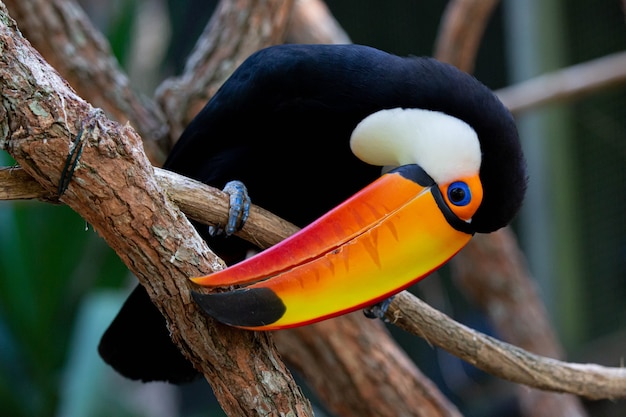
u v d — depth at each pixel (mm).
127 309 6410
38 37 8148
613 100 13273
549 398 11156
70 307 10516
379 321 8977
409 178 5352
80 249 10258
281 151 6305
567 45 13195
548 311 13586
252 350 4738
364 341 8711
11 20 4430
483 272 10922
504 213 5492
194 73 8508
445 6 13406
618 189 13344
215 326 4656
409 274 5066
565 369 6809
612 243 13461
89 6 13336
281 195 6520
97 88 8312
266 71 6102
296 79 6031
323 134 6129
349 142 6086
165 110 8516
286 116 6145
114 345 6527
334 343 8633
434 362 14047
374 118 5805
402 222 5172
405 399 8797
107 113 8328
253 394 4727
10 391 10078
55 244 10156
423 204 5266
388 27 13516
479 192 5367
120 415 10594
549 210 13453
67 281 10281
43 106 4379
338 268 4898
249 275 4676
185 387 15453
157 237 4590
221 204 5680
